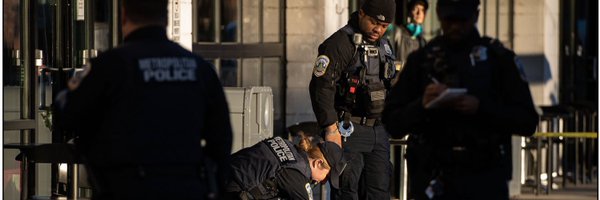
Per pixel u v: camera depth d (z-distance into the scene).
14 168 19.31
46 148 17.34
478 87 13.38
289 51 23.70
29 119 19.00
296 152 16.36
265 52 23.70
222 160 12.09
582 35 31.67
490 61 13.45
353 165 17.64
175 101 11.65
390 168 18.03
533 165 27.84
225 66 23.33
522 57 27.84
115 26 19.81
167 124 11.58
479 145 13.37
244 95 19.56
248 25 23.64
